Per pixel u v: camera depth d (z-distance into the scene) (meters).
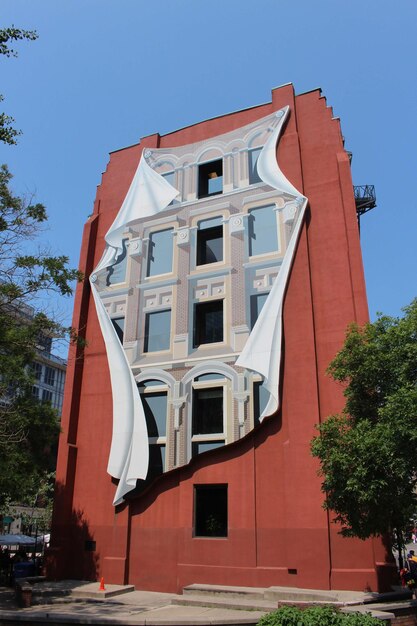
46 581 19.83
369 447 12.80
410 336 13.82
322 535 16.77
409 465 12.20
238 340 20.73
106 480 21.27
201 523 19.08
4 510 33.56
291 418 18.58
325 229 21.16
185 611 14.38
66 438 22.33
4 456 17.73
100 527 20.59
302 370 19.16
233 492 18.61
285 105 24.39
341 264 20.25
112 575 19.42
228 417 19.78
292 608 8.36
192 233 23.86
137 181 26.70
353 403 14.86
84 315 24.98
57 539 20.75
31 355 18.56
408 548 46.84
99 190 28.06
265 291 21.11
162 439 20.73
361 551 16.36
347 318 19.34
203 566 18.06
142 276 24.20
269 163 23.31
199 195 24.84
